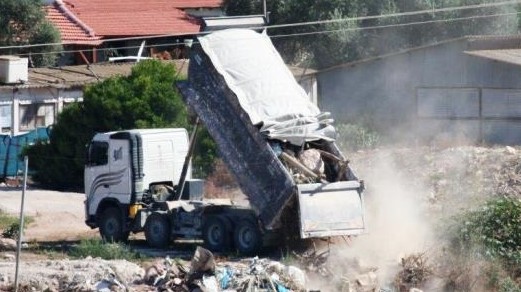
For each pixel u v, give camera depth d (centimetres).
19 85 15662
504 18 19262
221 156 9256
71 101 16350
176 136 10444
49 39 19625
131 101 14238
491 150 12900
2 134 15400
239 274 7175
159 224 9862
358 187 8981
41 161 14775
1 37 19325
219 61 9306
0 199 13088
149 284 7131
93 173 10369
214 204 9719
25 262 8194
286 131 8981
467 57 15288
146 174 10175
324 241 9019
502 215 8412
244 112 9025
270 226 8912
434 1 19238
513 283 7712
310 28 19988
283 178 8781
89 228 11425
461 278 7906
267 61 9456
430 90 15600
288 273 7462
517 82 14912
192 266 7031
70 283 7181
